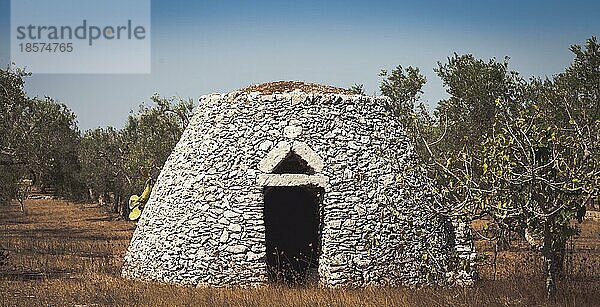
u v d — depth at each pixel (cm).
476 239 2839
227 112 2048
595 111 2294
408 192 1922
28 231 4381
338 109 2025
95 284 1964
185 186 2027
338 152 1978
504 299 1712
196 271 1939
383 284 1920
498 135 1599
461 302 1661
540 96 2661
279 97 2017
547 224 1648
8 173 3669
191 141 2097
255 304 1634
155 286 1909
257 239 1931
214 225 1952
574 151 1641
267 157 1955
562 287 1769
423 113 3259
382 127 2072
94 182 5491
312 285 1939
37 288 1931
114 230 4509
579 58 2531
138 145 4475
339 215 1933
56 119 3797
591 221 4275
